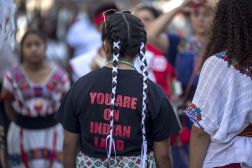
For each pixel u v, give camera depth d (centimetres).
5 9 680
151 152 657
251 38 627
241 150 624
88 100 647
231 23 632
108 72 650
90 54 1044
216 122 626
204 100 630
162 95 651
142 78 647
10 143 1055
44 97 1044
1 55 696
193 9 961
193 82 940
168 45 1008
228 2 638
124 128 639
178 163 925
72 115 659
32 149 1048
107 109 642
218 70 627
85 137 652
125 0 2255
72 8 2195
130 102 640
